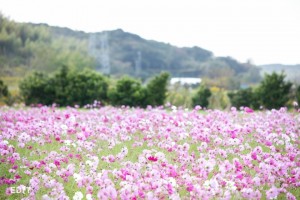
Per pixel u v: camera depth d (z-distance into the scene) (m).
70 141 12.00
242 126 14.59
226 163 10.08
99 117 16.81
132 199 8.36
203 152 12.15
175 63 179.50
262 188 9.48
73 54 122.25
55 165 10.29
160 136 13.44
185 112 17.31
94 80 38.28
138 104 36.44
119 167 10.66
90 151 11.98
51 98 38.09
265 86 36.53
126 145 13.09
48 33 132.88
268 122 14.88
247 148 12.27
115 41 180.25
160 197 8.60
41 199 8.93
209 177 10.33
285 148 12.30
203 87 41.41
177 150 11.67
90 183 9.49
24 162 10.84
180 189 9.20
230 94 40.56
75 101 37.72
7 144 12.06
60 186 9.31
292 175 10.16
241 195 8.99
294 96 36.34
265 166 9.98
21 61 110.44
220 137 13.52
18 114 16.95
